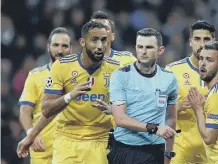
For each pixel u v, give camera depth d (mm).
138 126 20312
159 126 20234
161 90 20828
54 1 42625
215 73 21078
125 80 20734
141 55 20578
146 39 20562
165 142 21359
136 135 20766
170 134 20109
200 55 21266
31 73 25141
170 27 42875
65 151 21938
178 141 23547
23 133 34094
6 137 34375
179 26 43000
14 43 40750
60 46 24906
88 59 21469
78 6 42312
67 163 21906
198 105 21047
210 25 23250
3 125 34594
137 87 20734
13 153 34219
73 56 21719
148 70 20797
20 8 42500
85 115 21797
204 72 21125
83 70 21625
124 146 20859
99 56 21250
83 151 21891
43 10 42531
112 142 21031
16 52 40594
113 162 20969
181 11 44406
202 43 23234
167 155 21297
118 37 40875
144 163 20781
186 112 23281
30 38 41812
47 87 21672
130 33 42312
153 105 20750
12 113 35156
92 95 21672
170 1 44719
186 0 44719
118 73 20781
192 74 23609
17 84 37750
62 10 41938
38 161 24859
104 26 21250
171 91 21094
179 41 40594
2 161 34062
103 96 21750
